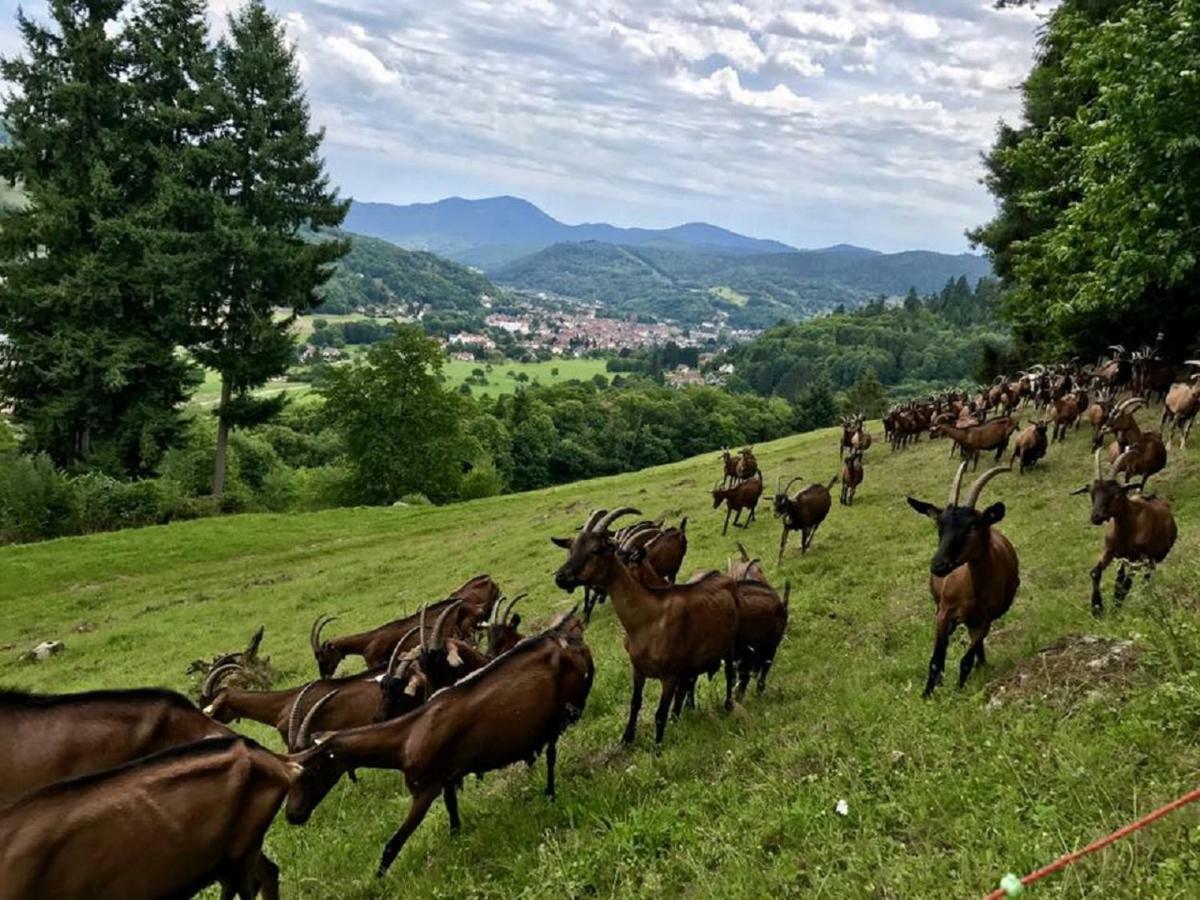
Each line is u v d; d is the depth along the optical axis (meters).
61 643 25.73
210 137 48.59
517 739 8.87
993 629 11.51
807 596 15.89
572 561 9.78
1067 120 26.91
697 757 9.38
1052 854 5.57
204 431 62.75
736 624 10.67
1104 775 6.41
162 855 6.20
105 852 5.98
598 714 12.13
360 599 26.95
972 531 9.08
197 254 45.56
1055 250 21.66
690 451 116.88
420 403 60.31
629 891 6.70
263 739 15.06
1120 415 20.25
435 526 40.97
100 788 6.11
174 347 50.12
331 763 8.37
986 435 25.22
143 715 8.03
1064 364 37.84
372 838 9.48
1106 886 5.11
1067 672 8.47
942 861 5.90
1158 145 16.08
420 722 8.47
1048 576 13.59
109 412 49.03
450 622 14.03
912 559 17.00
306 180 49.28
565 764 10.30
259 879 7.29
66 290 45.41
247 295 48.72
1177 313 31.42
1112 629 9.39
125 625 27.80
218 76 47.97
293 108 49.03
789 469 34.06
